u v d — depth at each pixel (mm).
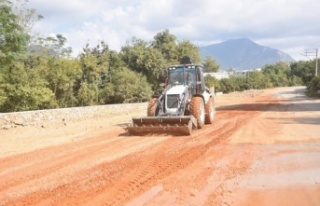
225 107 25391
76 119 17641
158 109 12281
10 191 5785
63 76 25094
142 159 7906
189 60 13867
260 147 8992
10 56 17625
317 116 16641
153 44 46031
